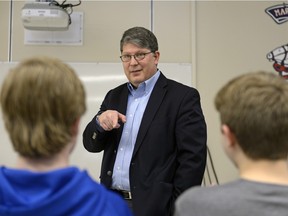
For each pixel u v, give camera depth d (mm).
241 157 794
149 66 1754
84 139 1830
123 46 1773
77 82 765
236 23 2959
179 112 1669
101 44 2951
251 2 2969
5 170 731
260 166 764
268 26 2963
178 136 1643
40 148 722
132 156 1656
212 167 2885
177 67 2924
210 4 2971
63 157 769
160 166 1633
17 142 729
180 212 773
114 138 1763
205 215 726
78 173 734
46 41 2939
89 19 2959
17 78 724
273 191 702
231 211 702
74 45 2939
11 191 686
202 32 2959
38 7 2578
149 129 1662
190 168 1577
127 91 1854
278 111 747
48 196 683
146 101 1771
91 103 2902
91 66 2932
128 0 2969
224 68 2943
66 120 740
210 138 2912
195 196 765
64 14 2631
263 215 680
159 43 2951
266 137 750
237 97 784
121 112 1794
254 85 789
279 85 787
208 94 2928
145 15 2969
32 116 719
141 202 1586
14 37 2939
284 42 2949
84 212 696
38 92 711
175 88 1747
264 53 2951
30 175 701
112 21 2963
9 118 735
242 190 723
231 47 2953
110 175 1724
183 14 2963
